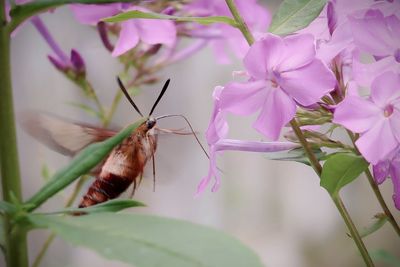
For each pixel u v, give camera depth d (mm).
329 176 300
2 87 289
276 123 302
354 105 293
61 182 281
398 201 302
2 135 289
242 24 306
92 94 399
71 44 602
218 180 318
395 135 292
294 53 299
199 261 249
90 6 339
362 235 312
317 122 314
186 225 255
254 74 302
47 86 625
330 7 307
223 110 304
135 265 250
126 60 401
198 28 384
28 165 619
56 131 330
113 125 411
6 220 286
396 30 296
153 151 352
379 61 301
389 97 292
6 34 289
